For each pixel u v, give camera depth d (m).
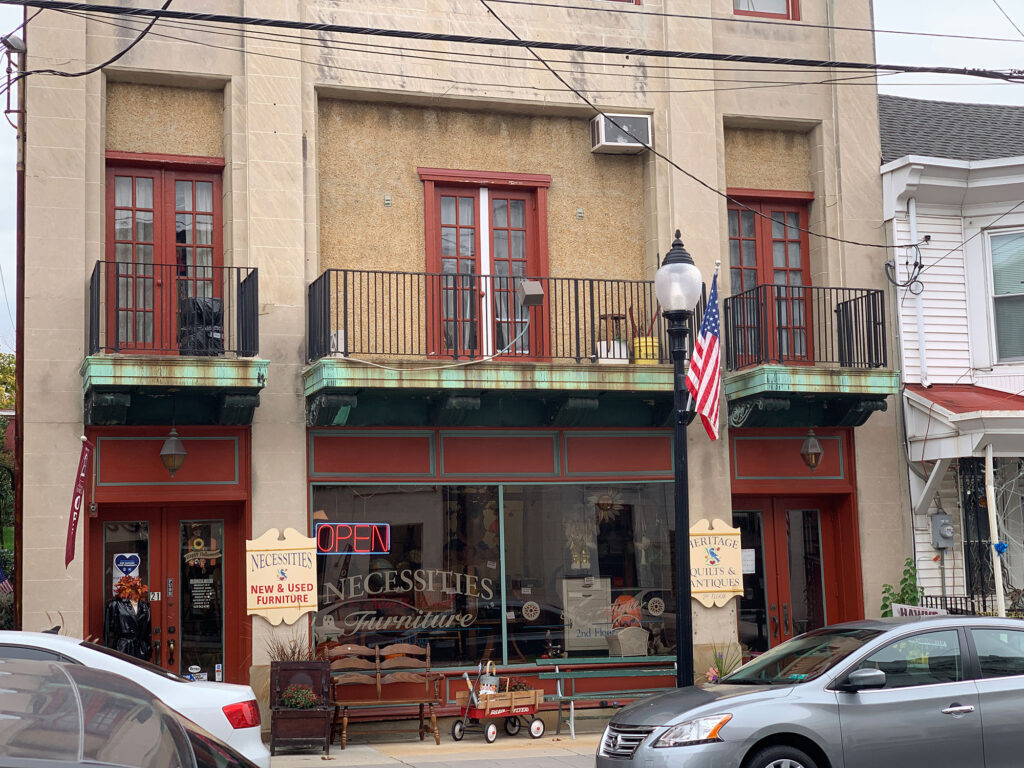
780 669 9.40
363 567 13.71
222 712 8.35
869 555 15.45
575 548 14.54
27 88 12.80
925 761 8.68
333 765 11.53
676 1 15.65
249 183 13.58
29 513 12.34
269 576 13.14
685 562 10.41
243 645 13.28
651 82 15.52
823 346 15.84
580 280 14.50
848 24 16.41
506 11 14.99
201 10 13.69
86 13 13.14
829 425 15.30
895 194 15.98
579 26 15.25
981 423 14.43
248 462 13.27
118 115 13.59
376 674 13.21
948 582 15.62
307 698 12.05
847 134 16.14
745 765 8.47
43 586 12.30
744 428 15.24
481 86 14.75
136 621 12.47
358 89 14.27
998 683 9.02
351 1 14.33
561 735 13.66
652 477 14.85
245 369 12.59
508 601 14.18
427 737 13.41
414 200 14.67
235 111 13.73
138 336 13.41
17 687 4.48
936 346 15.98
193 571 13.34
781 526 15.63
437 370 13.17
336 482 13.64
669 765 8.34
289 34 13.97
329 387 12.76
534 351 14.67
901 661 9.00
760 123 16.12
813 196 16.31
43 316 12.61
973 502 15.58
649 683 14.47
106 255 13.41
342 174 14.45
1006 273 16.17
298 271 13.66
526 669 13.98
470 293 14.11
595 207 15.41
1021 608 15.25
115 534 13.18
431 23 14.62
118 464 12.84
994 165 15.73
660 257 15.19
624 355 14.71
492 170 15.02
